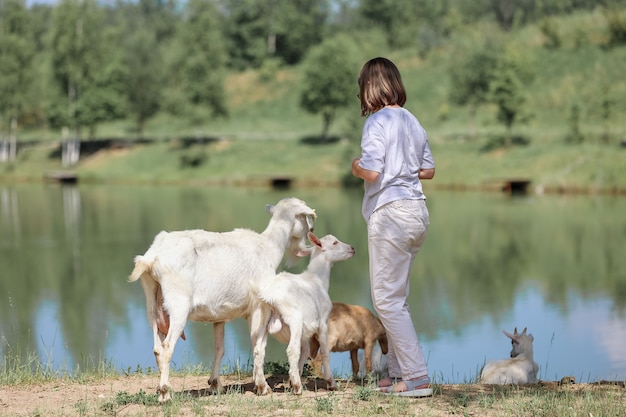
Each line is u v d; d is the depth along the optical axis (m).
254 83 81.50
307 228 7.64
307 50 95.44
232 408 6.20
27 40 69.25
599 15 71.69
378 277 6.47
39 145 70.62
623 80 59.19
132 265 23.98
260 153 59.50
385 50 78.25
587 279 20.88
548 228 30.52
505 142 51.69
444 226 31.80
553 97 59.00
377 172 6.30
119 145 66.06
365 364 8.51
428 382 6.59
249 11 95.75
